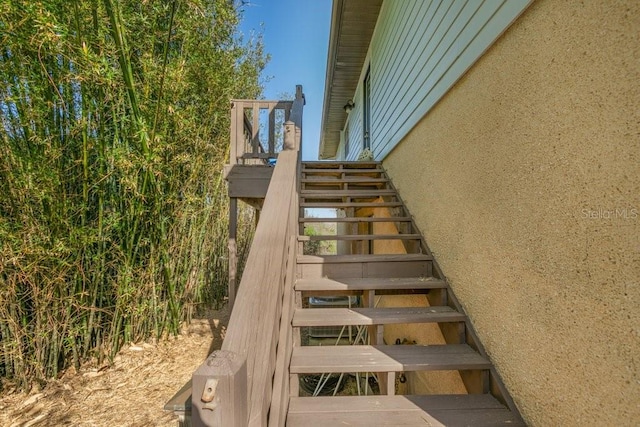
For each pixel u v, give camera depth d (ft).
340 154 36.47
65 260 7.25
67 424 6.50
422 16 9.41
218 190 13.55
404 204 10.90
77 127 7.22
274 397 4.06
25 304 7.22
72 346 7.95
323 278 7.65
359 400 4.88
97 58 6.45
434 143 8.36
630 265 3.10
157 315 10.27
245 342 3.28
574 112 3.75
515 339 4.81
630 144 3.10
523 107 4.69
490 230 5.56
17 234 6.54
